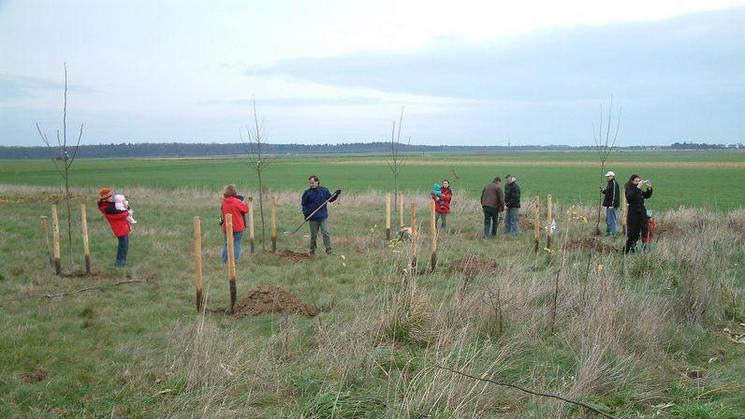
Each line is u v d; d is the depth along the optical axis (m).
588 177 55.28
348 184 47.81
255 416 5.22
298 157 139.50
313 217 13.54
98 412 5.39
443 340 6.59
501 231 18.11
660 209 26.52
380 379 5.93
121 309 8.98
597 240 14.62
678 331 7.42
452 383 5.29
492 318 7.30
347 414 5.16
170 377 6.09
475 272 10.45
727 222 17.19
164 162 110.62
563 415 5.07
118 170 76.19
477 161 102.44
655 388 5.86
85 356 6.89
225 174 64.69
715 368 6.45
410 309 7.35
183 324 8.15
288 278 11.13
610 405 5.40
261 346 7.00
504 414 5.18
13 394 5.78
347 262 12.43
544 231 17.72
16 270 11.41
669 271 9.85
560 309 7.75
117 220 11.95
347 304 9.00
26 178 57.31
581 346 6.45
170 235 15.83
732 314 8.42
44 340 7.40
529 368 6.15
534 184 46.59
